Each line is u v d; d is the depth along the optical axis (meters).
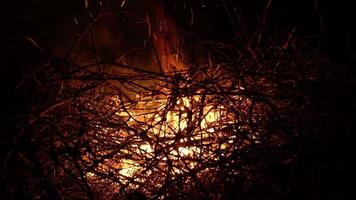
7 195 1.35
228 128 1.44
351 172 1.36
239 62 1.64
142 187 1.40
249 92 1.44
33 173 1.38
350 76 1.58
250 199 1.32
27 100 1.56
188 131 1.41
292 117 1.49
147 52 2.40
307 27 2.35
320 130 1.43
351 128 1.42
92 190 1.43
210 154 1.42
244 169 1.32
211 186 1.33
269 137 1.44
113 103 1.69
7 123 1.40
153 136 1.50
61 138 1.37
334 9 2.33
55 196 1.28
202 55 2.22
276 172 1.37
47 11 2.54
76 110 1.59
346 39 1.92
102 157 1.35
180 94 1.48
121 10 1.55
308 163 1.36
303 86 1.55
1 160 1.41
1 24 1.94
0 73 1.61
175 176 1.36
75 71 1.47
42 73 1.64
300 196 1.32
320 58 1.64
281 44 1.69
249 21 2.43
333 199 1.33
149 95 1.54
